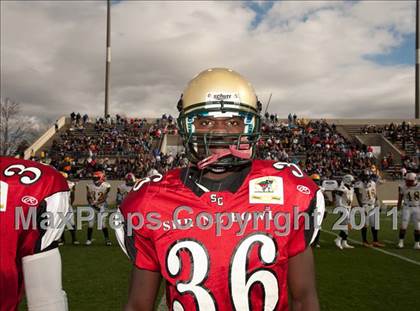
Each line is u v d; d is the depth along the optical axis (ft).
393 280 17.97
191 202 4.76
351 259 22.70
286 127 90.02
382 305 14.53
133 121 94.07
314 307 4.76
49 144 86.33
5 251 4.47
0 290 4.42
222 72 5.45
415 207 26.40
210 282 4.51
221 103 5.19
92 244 28.17
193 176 5.00
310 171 70.18
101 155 78.28
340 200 26.99
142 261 4.80
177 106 5.76
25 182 4.85
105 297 15.48
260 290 4.55
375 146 86.28
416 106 95.71
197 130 5.38
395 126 90.94
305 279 4.85
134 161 71.36
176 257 4.60
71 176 67.72
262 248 4.59
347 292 16.08
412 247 26.94
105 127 91.71
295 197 4.90
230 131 5.36
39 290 4.71
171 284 4.60
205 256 4.55
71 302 14.88
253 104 5.41
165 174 5.20
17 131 103.60
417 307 14.34
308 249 4.92
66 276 18.66
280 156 75.31
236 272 4.52
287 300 4.73
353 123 95.30
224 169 4.99
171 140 82.28
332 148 81.92
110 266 20.75
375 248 26.45
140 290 4.83
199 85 5.33
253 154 5.60
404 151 82.17
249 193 4.83
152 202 4.83
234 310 4.50
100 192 28.09
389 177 72.49
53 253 4.84
